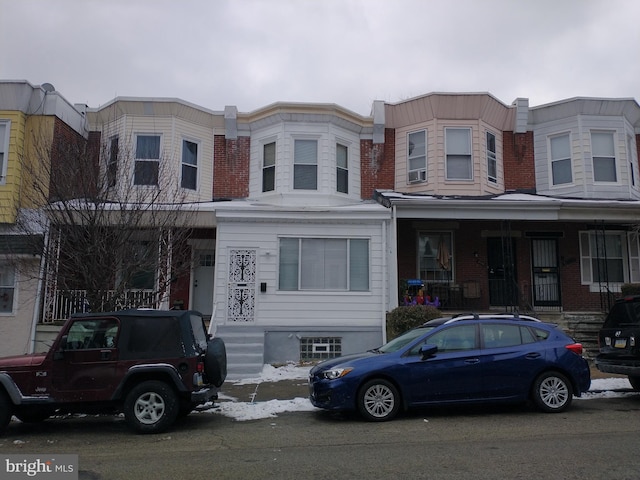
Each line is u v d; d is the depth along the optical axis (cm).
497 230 1620
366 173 1647
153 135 1548
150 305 1105
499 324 838
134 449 635
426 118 1628
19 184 1318
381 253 1360
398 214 1378
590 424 732
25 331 1323
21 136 1358
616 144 1633
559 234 1625
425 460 564
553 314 1444
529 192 1667
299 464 558
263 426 755
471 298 1576
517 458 565
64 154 1087
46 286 1247
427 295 1511
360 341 1328
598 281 1608
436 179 1584
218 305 1313
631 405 874
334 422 774
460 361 791
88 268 980
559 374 819
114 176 1099
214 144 1634
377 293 1345
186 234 1327
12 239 1304
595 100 1619
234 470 539
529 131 1708
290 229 1357
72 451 629
